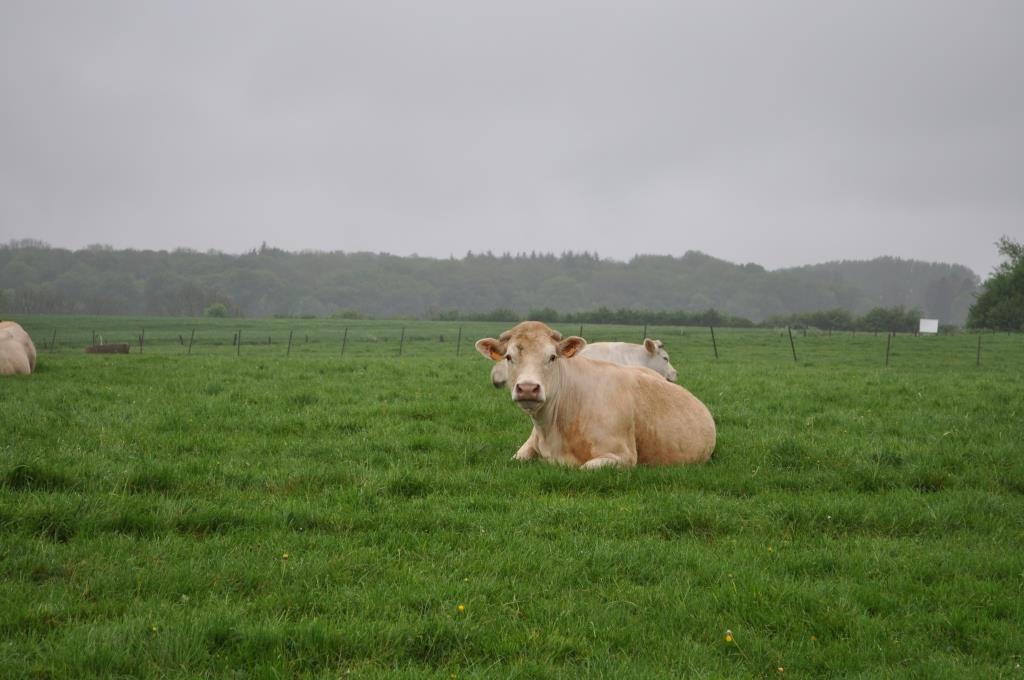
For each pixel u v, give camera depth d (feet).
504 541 20.77
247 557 18.75
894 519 23.35
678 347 140.15
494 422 39.04
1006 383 59.41
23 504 20.95
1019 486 28.07
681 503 24.31
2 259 562.66
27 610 15.30
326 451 31.63
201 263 620.90
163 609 15.72
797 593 17.43
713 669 14.44
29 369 57.82
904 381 59.82
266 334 207.10
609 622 16.12
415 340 180.14
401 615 15.84
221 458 29.60
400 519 22.31
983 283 269.85
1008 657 15.15
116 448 29.71
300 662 14.14
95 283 526.16
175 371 60.23
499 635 15.43
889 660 15.05
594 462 29.40
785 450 31.94
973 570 19.45
